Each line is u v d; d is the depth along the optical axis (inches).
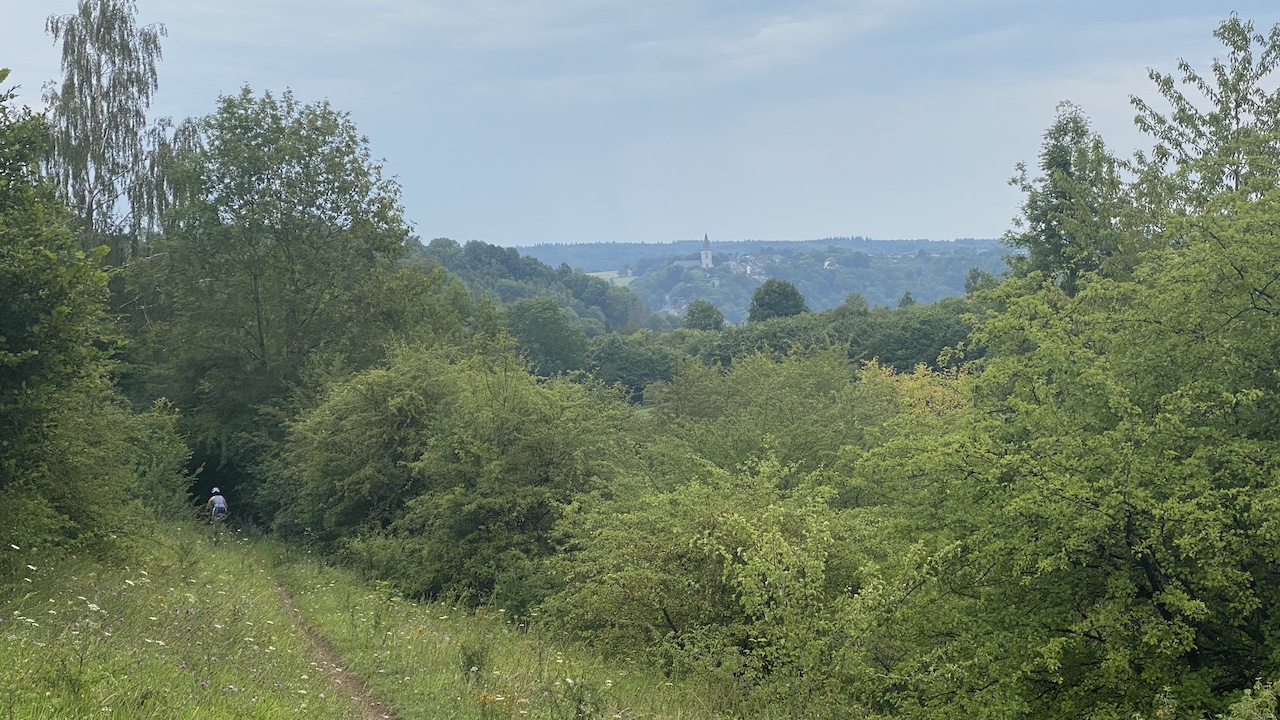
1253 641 400.8
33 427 421.4
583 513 681.0
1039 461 409.1
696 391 1348.4
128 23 1417.3
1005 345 516.4
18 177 466.3
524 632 603.8
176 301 1320.1
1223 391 415.2
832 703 379.6
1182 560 390.6
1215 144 890.1
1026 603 424.5
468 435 772.6
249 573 651.5
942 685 416.2
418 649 418.0
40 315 402.9
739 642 482.0
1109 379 420.8
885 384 1302.9
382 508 918.4
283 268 1317.7
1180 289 449.1
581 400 835.4
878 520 514.6
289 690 283.6
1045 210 1074.7
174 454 1015.0
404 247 1437.0
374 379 936.9
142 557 544.7
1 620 282.4
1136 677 394.9
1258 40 888.9
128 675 239.9
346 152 1370.6
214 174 1310.3
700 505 521.3
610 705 336.8
